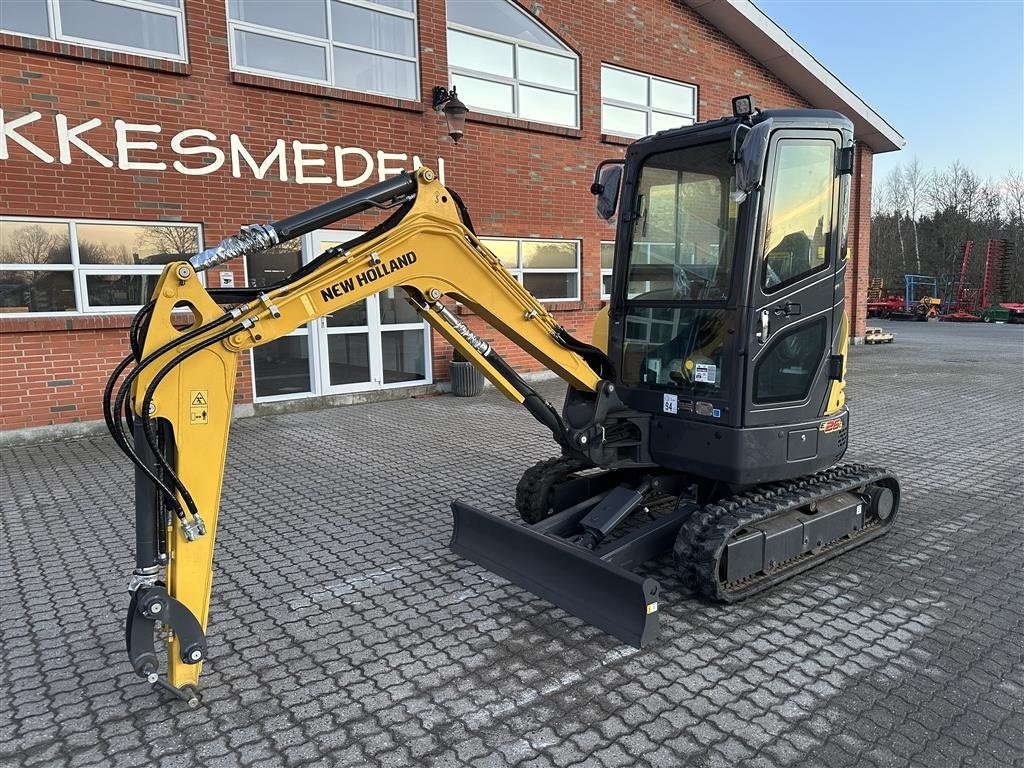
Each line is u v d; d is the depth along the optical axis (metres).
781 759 2.81
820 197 4.31
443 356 11.45
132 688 3.37
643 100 13.75
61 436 8.32
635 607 3.69
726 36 14.86
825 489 4.54
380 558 4.88
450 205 3.78
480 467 7.18
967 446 7.95
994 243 38.31
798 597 4.23
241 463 7.40
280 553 4.99
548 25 12.08
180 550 3.12
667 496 5.38
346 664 3.56
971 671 3.43
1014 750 2.86
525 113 12.10
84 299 8.41
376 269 3.55
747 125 3.90
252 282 9.58
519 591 4.35
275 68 9.52
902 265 47.97
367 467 7.20
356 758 2.85
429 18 10.65
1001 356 17.50
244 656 3.64
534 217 12.28
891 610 4.07
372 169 10.33
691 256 4.41
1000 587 4.36
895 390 12.04
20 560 4.89
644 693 3.27
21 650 3.72
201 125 8.89
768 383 4.24
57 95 7.96
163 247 8.88
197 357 3.13
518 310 4.13
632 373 4.82
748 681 3.36
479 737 2.97
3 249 7.92
